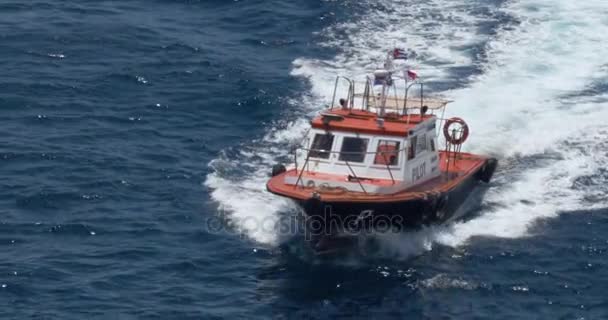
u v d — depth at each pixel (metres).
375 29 83.00
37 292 52.94
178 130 69.88
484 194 63.19
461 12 85.62
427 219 58.12
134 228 59.00
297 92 74.06
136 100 73.44
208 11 86.81
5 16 84.69
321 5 86.69
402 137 58.31
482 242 58.47
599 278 55.66
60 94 73.75
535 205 62.03
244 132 69.62
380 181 57.94
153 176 64.31
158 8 87.50
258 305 52.75
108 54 79.56
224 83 75.44
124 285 53.91
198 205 61.38
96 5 87.69
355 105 69.38
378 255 57.06
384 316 52.09
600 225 60.12
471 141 68.12
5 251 56.38
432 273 55.66
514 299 53.75
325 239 56.69
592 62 77.69
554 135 68.75
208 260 56.38
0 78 75.31
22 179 63.22
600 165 65.69
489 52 79.06
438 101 63.53
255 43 81.50
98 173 64.31
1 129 68.94
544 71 76.44
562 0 87.25
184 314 51.66
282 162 65.88
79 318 51.00
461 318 52.06
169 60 78.75
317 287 54.38
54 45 80.50
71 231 58.53
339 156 58.91
